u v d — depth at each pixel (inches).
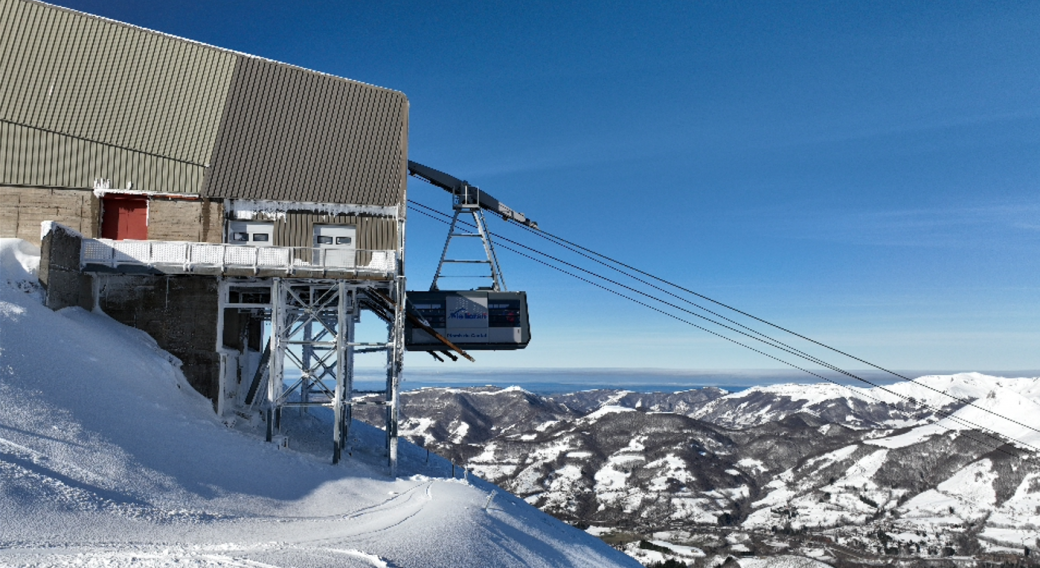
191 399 1378.0
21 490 714.8
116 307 1424.7
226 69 1716.3
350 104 1753.2
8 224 1528.1
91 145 1569.9
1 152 1539.1
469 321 1844.2
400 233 1656.0
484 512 1223.5
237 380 1667.1
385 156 1711.4
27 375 1003.3
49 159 1552.7
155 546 669.9
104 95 1624.0
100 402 1075.3
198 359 1429.6
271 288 1533.0
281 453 1302.9
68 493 758.5
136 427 1079.0
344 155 1686.8
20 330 1092.5
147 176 1573.6
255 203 1594.5
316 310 1510.8
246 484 1071.6
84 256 1370.6
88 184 1553.9
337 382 1443.2
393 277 1477.6
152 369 1323.8
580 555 1274.6
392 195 1673.2
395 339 1508.4
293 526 908.6
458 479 1599.4
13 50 1621.6
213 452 1147.3
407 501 1203.2
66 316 1282.0
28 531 634.8
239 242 1589.6
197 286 1443.2
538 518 1519.4
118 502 796.6
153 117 1626.5
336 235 1631.4
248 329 1846.7
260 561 657.6
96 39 1681.8
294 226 1606.8
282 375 1445.6
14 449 818.8
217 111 1662.2
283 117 1700.3
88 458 892.6
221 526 827.4
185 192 1574.8
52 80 1612.9
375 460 1664.6
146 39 1712.6
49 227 1256.8
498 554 983.6
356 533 901.8
